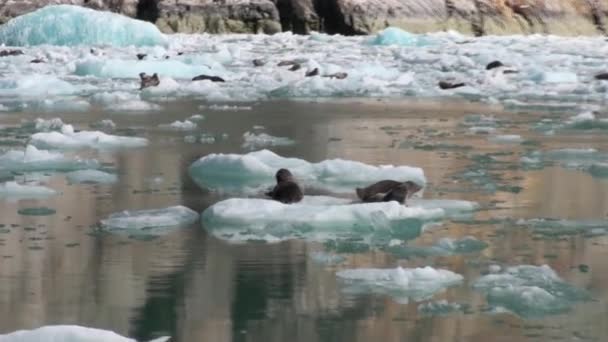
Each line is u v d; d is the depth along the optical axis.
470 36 190.12
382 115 63.53
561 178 38.66
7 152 43.19
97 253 26.22
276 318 20.69
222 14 187.88
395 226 30.02
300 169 38.66
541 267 24.33
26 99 74.06
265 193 34.56
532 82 93.12
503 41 167.75
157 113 64.00
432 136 52.31
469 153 45.75
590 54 133.88
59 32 146.75
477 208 32.84
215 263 25.23
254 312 21.11
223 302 21.80
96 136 48.47
